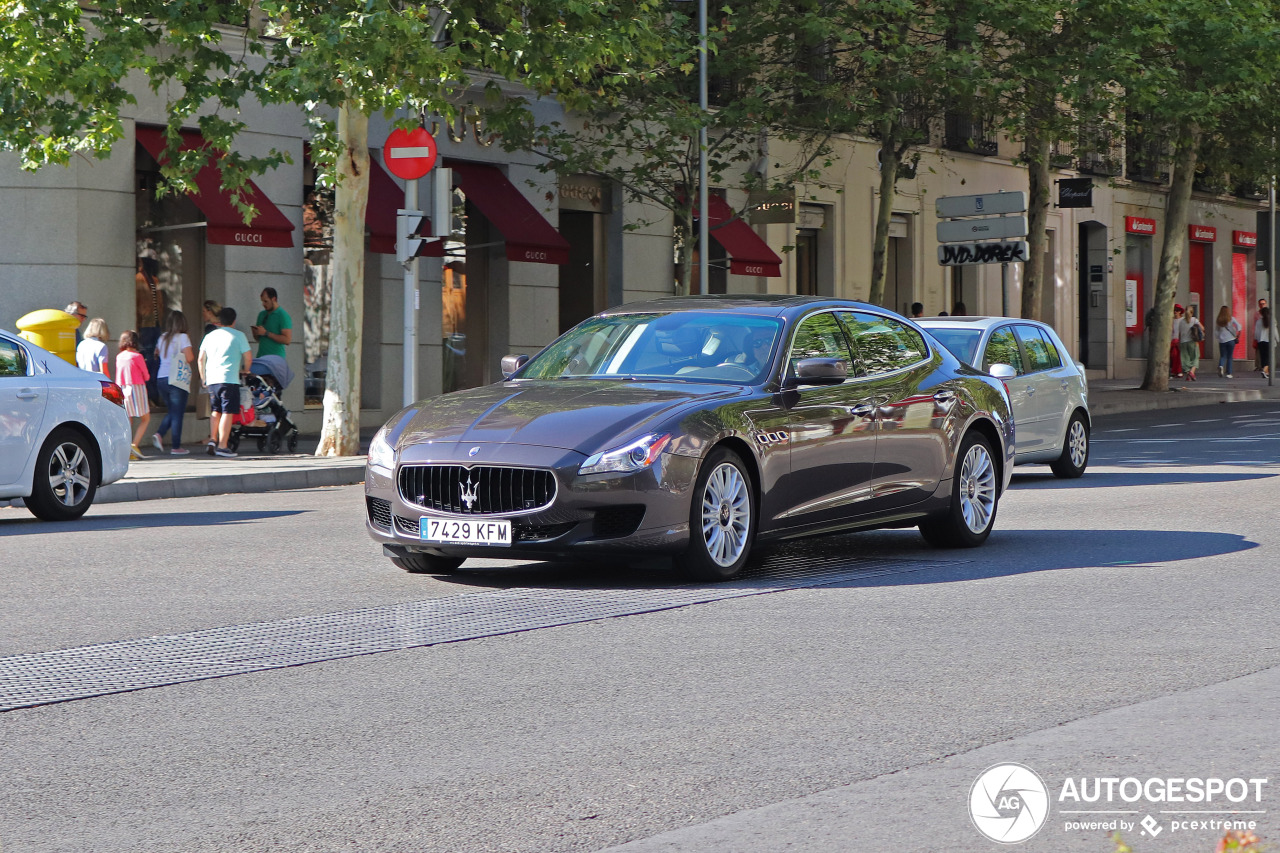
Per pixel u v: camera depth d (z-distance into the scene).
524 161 32.53
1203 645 8.28
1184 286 57.16
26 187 25.14
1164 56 34.94
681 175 34.03
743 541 10.70
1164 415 35.56
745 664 7.88
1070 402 19.31
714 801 5.52
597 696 7.21
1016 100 32.94
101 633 8.91
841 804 5.44
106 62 20.77
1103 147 35.72
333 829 5.29
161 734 6.64
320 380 29.11
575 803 5.54
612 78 24.41
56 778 5.99
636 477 10.02
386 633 8.80
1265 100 38.50
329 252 28.98
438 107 22.06
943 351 12.90
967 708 6.88
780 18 31.08
